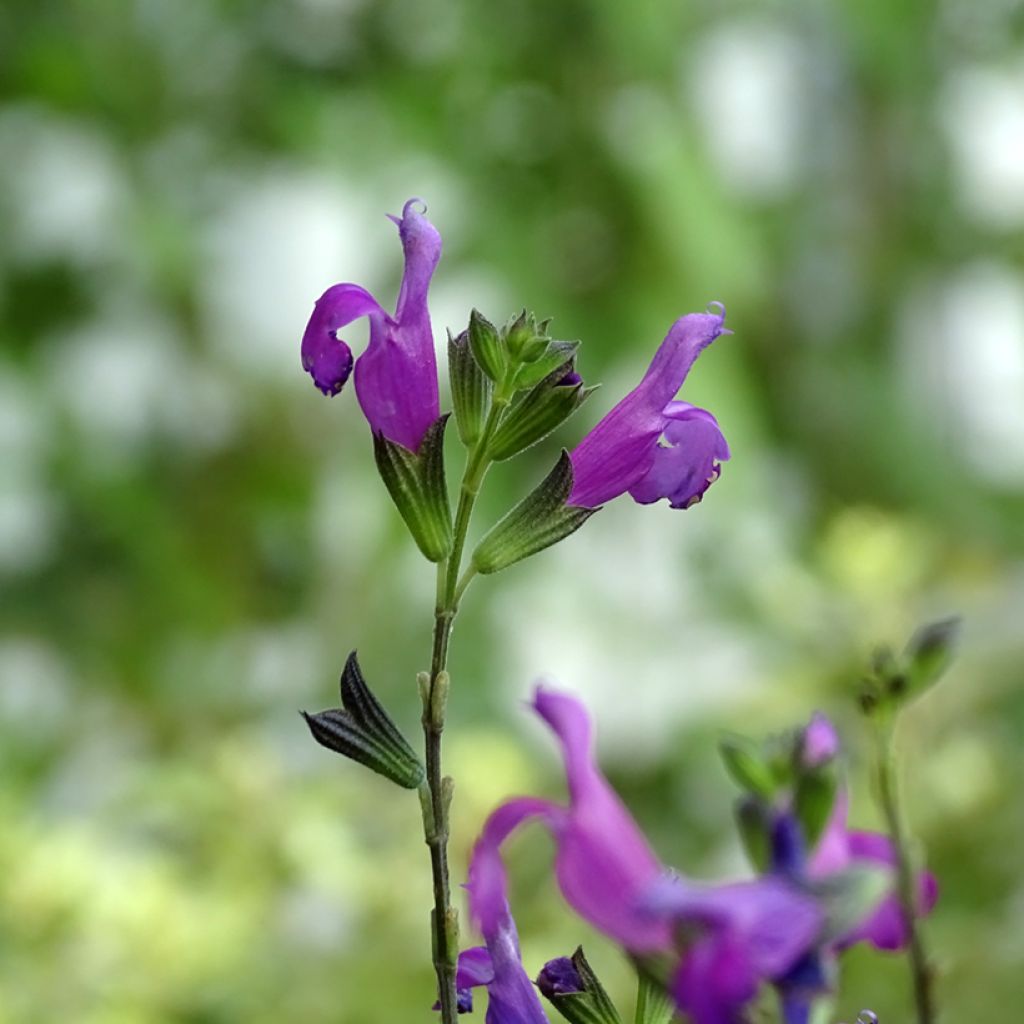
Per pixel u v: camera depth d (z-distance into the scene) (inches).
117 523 49.6
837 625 38.2
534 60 49.8
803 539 50.9
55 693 48.7
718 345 48.3
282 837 31.9
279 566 51.3
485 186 49.5
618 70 49.3
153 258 51.3
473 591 47.2
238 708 46.5
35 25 51.4
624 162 48.2
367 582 48.3
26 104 52.0
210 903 30.4
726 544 48.6
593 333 48.2
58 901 29.2
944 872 31.3
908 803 32.1
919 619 38.0
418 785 16.5
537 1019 16.6
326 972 29.9
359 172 50.0
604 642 47.3
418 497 16.7
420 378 16.9
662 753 44.9
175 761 38.4
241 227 51.9
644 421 17.1
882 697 17.6
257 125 52.0
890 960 26.3
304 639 49.5
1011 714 38.3
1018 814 31.9
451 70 50.4
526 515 16.8
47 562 50.2
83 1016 28.3
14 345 51.6
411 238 17.0
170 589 49.3
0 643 49.2
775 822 15.4
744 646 45.6
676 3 48.9
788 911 14.9
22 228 51.6
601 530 49.3
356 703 16.5
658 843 41.6
